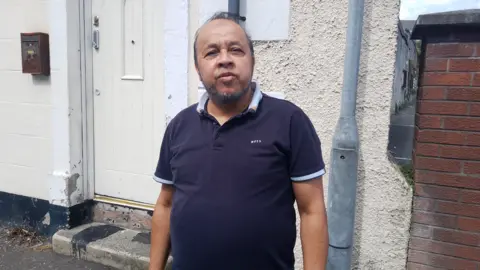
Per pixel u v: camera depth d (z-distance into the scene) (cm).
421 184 229
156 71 319
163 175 173
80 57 334
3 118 363
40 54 330
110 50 334
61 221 339
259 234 139
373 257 243
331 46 239
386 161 235
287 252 148
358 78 234
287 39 247
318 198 147
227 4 260
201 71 151
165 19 292
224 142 145
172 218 155
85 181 348
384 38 228
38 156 351
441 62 218
